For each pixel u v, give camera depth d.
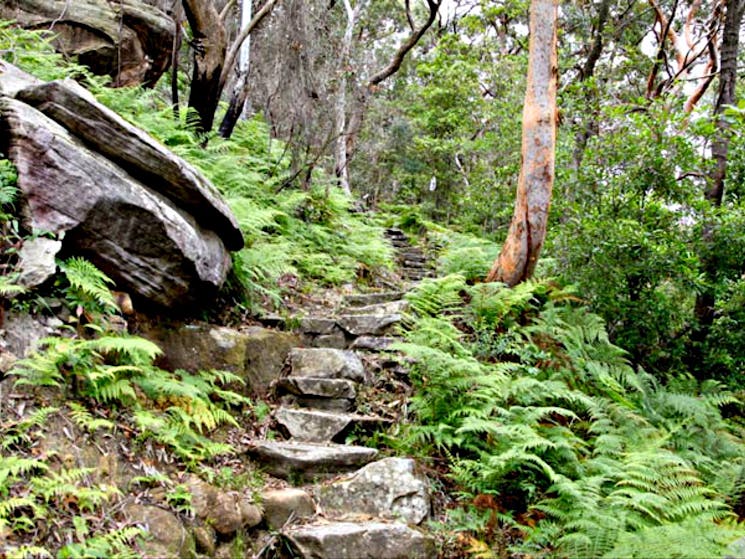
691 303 6.89
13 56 4.79
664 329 5.86
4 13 6.32
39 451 2.48
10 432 2.47
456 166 16.81
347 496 3.26
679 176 6.20
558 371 4.79
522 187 6.00
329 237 7.47
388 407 4.25
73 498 2.43
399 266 9.27
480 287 5.45
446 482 3.60
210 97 7.04
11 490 2.29
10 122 3.13
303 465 3.40
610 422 4.08
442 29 16.34
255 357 4.26
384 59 17.62
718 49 12.60
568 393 4.17
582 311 5.63
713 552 2.74
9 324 2.82
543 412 3.80
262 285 5.44
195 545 2.63
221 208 4.24
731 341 6.06
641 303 5.77
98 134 3.51
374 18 18.94
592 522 2.96
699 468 4.13
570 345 5.08
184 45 10.49
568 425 4.25
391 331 5.07
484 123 13.08
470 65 13.48
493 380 3.91
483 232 11.16
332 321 5.09
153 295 3.66
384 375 4.59
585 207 6.13
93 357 3.03
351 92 10.20
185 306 3.98
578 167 6.64
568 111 7.99
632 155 5.98
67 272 3.06
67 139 3.32
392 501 3.25
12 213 3.11
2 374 2.63
